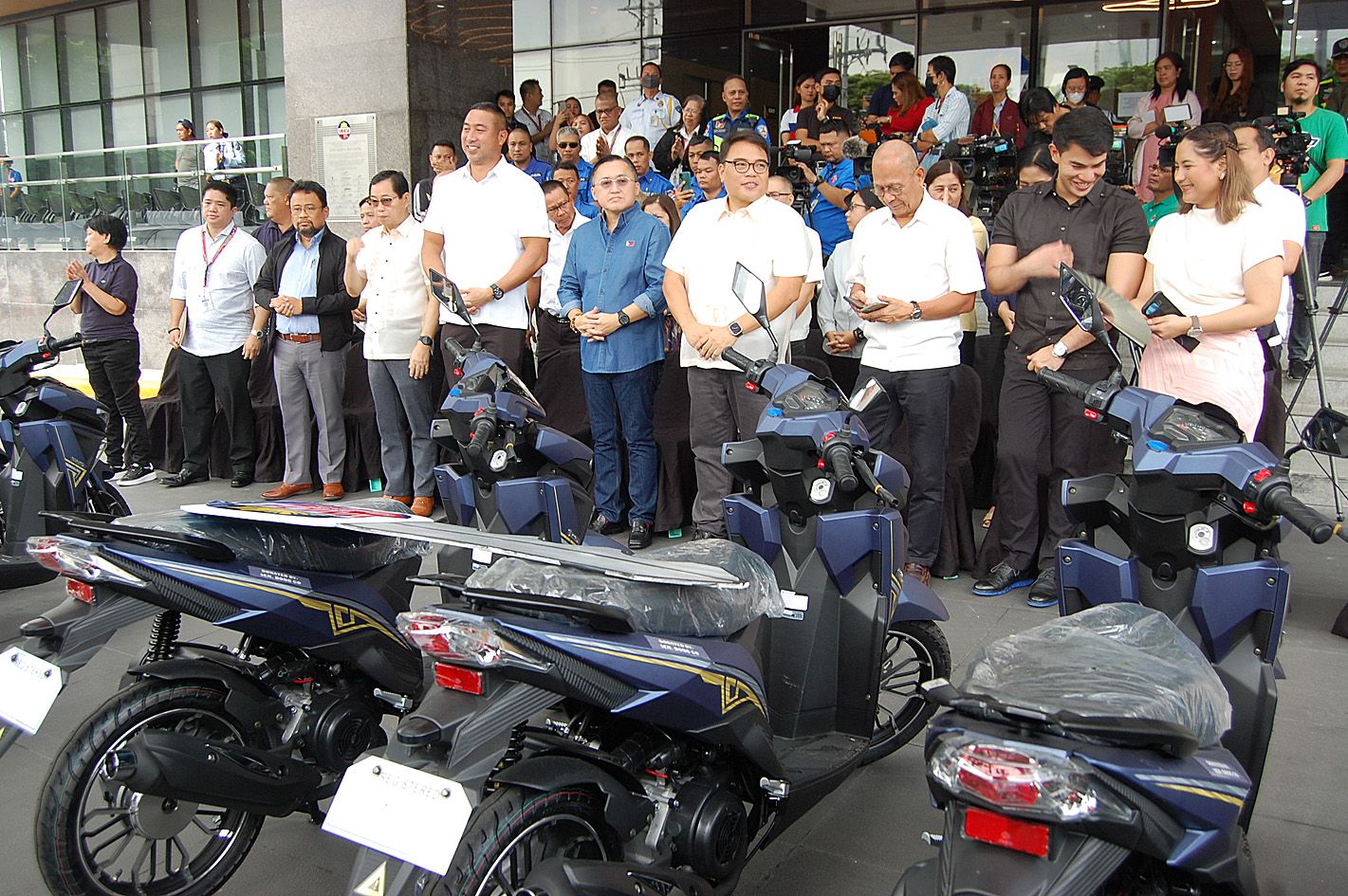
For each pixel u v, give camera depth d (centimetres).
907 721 378
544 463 424
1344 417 281
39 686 272
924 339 513
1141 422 266
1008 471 530
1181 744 197
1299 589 530
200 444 791
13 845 322
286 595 294
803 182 757
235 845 294
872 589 334
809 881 304
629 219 594
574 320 588
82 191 1308
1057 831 189
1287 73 750
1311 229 735
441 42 1012
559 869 218
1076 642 229
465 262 632
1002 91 973
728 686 256
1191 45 1077
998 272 514
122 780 259
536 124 1145
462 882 215
